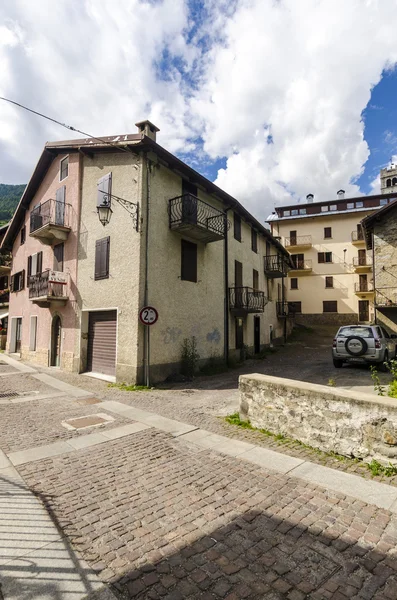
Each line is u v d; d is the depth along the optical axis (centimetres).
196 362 1230
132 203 1053
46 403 769
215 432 547
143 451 468
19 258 2008
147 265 1046
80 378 1124
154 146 1037
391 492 346
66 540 272
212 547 262
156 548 261
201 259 1323
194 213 1148
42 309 1554
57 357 1421
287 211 3647
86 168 1288
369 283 3186
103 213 1038
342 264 3309
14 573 234
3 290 2600
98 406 738
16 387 972
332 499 334
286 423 510
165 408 720
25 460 437
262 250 2106
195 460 435
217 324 1409
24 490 356
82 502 332
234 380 1103
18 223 2036
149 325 1028
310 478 380
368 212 3241
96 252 1185
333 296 3306
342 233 3350
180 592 217
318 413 467
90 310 1191
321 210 3512
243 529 285
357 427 423
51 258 1502
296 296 3438
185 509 319
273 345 2223
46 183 1605
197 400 806
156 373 1050
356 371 1120
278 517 302
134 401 793
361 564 242
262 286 2056
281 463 421
